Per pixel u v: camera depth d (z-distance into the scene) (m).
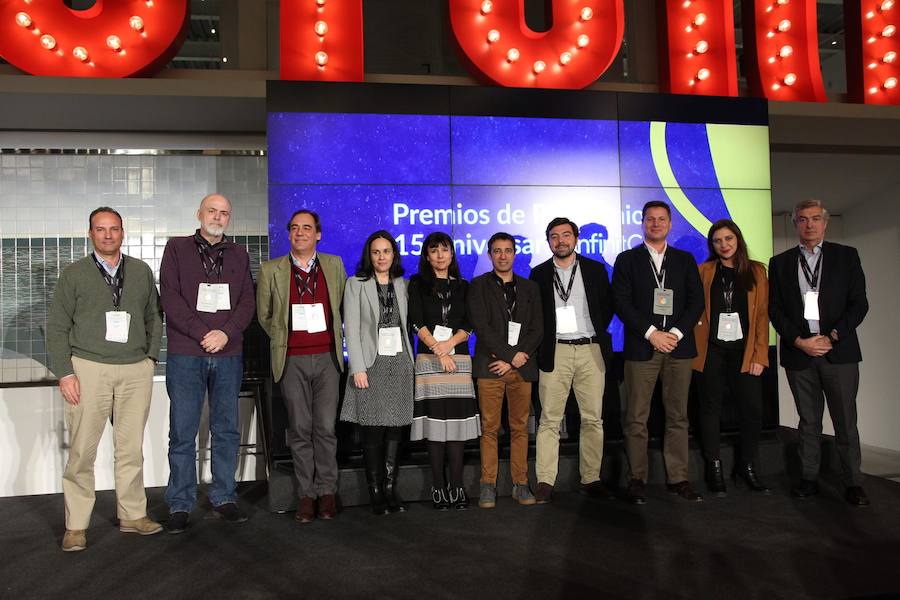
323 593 2.41
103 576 2.64
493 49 4.29
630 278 3.75
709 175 4.46
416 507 3.61
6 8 3.85
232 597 2.39
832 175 5.47
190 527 3.32
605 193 4.33
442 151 4.16
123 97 3.99
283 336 3.42
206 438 4.45
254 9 4.46
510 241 3.63
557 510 3.48
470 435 3.52
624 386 4.27
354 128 4.06
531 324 3.63
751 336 3.78
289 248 3.94
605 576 2.54
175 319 3.25
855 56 4.80
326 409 3.46
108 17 3.98
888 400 5.64
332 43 4.16
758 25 4.63
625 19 4.91
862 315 3.60
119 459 3.21
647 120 4.41
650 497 3.71
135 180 4.72
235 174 4.82
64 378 3.04
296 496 3.62
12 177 4.60
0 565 2.80
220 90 4.03
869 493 3.77
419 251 4.10
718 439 3.79
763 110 4.54
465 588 2.44
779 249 6.07
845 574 2.54
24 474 4.22
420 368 3.54
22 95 3.91
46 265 4.60
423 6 5.40
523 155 4.25
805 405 3.70
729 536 3.01
